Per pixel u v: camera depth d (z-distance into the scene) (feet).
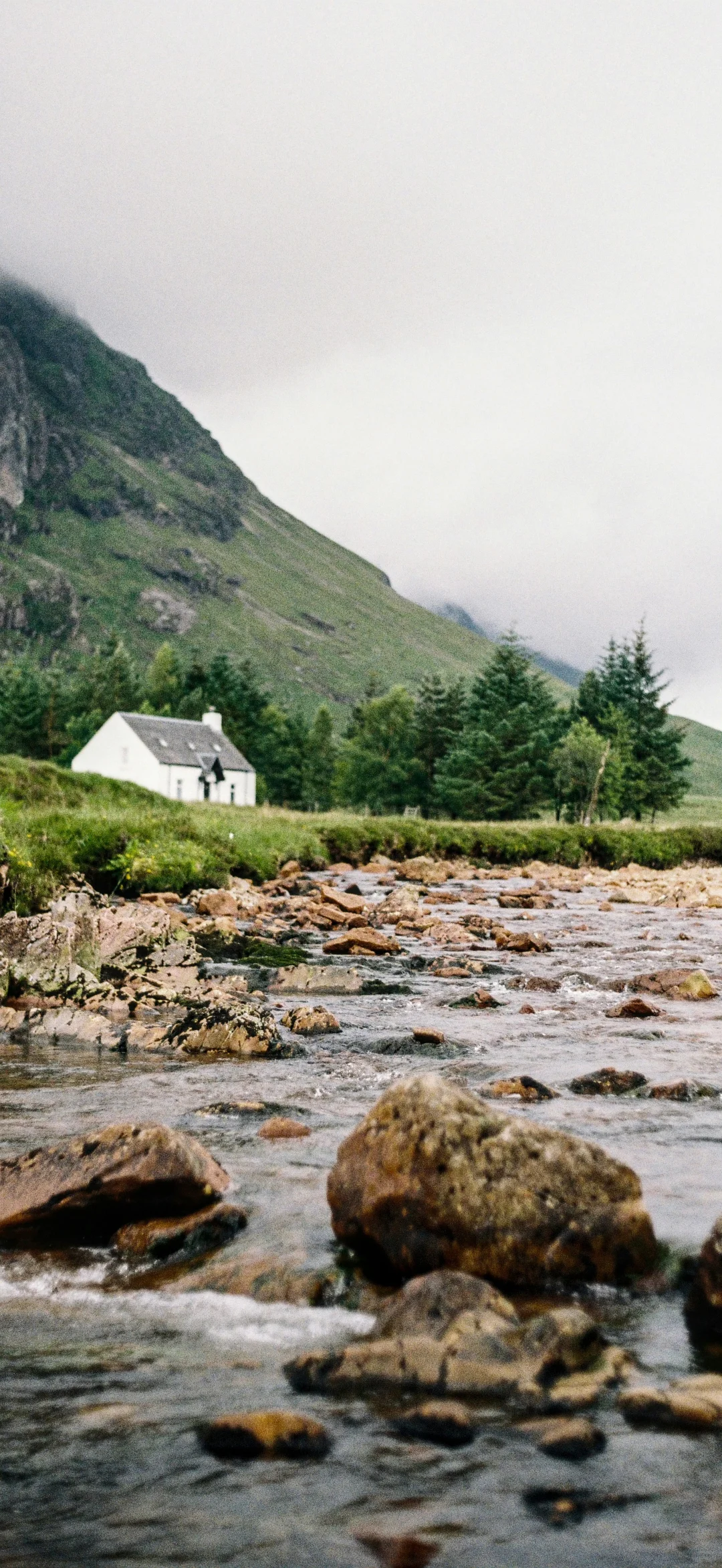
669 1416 11.44
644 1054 31.50
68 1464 10.77
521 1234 15.56
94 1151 18.44
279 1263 16.02
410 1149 16.39
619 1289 15.38
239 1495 10.23
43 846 71.97
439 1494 10.21
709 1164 20.35
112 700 473.26
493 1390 12.03
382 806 396.78
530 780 334.24
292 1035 34.83
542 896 100.63
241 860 95.35
